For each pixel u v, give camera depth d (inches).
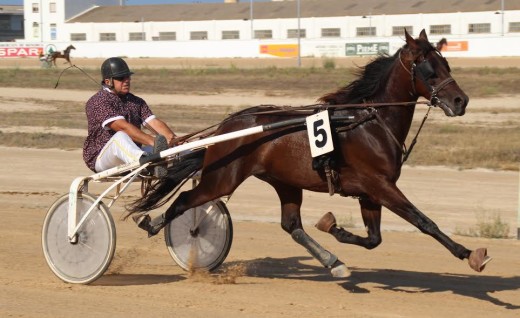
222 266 369.7
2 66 2313.0
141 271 357.1
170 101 1386.6
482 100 1299.2
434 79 293.9
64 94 1517.0
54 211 328.8
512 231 466.9
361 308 286.5
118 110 336.2
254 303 293.1
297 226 326.6
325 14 2898.6
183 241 354.3
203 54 2711.6
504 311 283.9
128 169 323.0
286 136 311.7
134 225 478.6
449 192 609.3
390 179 299.4
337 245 420.5
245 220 501.4
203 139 313.0
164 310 281.7
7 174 708.0
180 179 328.2
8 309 281.7
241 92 1489.9
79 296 303.6
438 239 287.1
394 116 301.4
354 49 2501.2
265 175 320.2
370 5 2913.4
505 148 816.3
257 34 2979.8
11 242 416.8
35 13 3486.7
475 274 350.9
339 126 303.9
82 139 948.6
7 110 1278.3
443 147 839.7
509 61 2030.0
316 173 308.3
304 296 305.0
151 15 3225.9
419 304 293.6
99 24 3221.0
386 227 477.7
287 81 1594.5
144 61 2464.3
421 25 2721.5
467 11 2659.9
